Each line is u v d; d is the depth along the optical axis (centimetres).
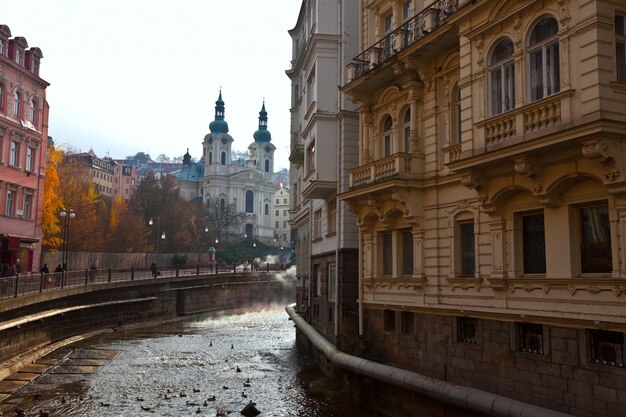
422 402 1584
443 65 1697
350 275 2297
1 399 1994
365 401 1862
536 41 1270
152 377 2422
